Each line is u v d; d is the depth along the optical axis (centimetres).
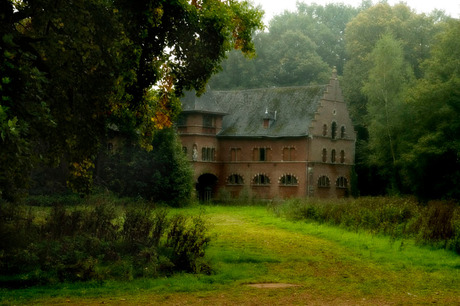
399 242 2123
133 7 1655
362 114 6881
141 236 1602
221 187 6266
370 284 1288
